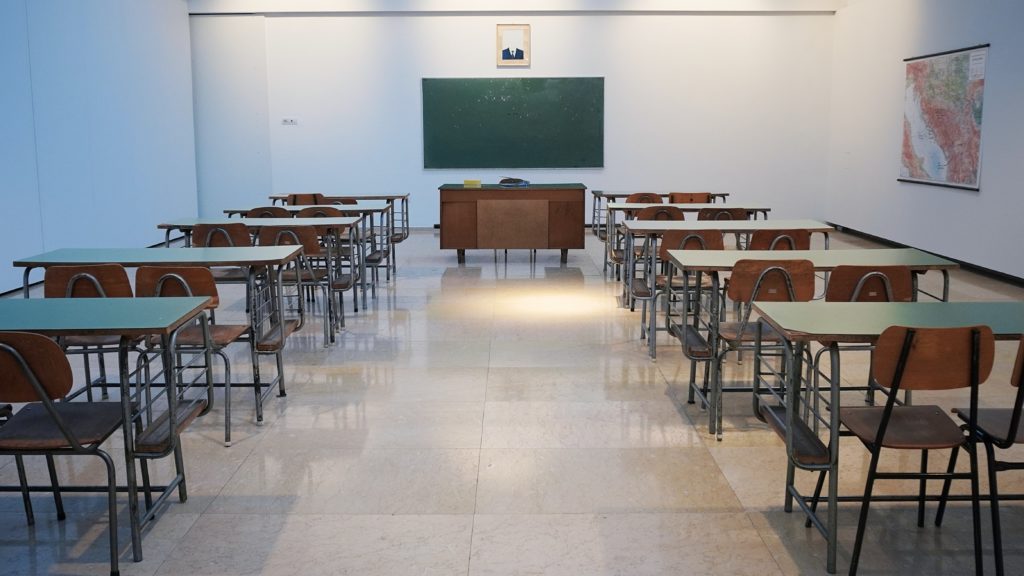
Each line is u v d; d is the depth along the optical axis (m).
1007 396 4.84
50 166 8.51
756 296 4.27
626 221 6.84
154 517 3.30
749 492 3.52
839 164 12.41
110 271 4.14
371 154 12.67
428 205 12.80
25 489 3.24
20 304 3.29
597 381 5.07
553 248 9.45
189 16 12.34
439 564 2.95
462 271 9.12
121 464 3.84
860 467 3.78
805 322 3.03
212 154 12.66
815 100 12.64
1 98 7.68
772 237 5.89
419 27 12.39
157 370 5.37
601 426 4.30
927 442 2.77
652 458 3.88
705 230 5.68
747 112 12.65
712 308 4.21
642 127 12.64
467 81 12.46
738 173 12.77
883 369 2.67
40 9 8.34
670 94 12.58
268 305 5.41
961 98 8.98
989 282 8.31
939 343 2.63
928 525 3.23
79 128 9.10
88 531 3.21
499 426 4.31
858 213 11.78
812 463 2.88
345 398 4.77
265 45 12.44
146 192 10.83
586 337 6.14
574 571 2.90
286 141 12.63
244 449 4.02
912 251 4.91
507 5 12.30
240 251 4.89
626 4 12.34
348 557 3.00
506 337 6.15
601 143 12.64
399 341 6.05
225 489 3.57
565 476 3.69
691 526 3.23
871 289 4.10
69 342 4.23
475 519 3.29
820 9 12.38
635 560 2.97
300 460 3.88
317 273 6.69
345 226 6.62
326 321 5.88
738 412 4.50
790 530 3.19
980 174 8.66
